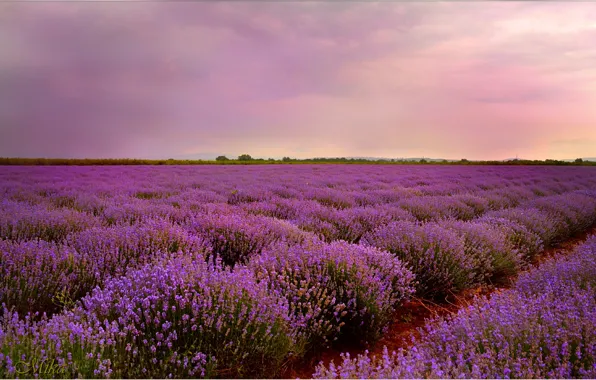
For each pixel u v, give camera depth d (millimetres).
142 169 24672
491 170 29141
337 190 12711
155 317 2629
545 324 2768
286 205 9016
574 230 8664
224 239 5332
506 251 5531
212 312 2738
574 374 2398
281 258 3996
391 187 15336
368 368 2268
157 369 2352
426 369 2367
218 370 2607
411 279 4133
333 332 3443
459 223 6551
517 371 2240
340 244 4676
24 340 2291
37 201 8750
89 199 8875
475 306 3428
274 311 2893
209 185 14008
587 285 3648
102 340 2301
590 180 20766
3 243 4156
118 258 4371
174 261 3656
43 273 3707
